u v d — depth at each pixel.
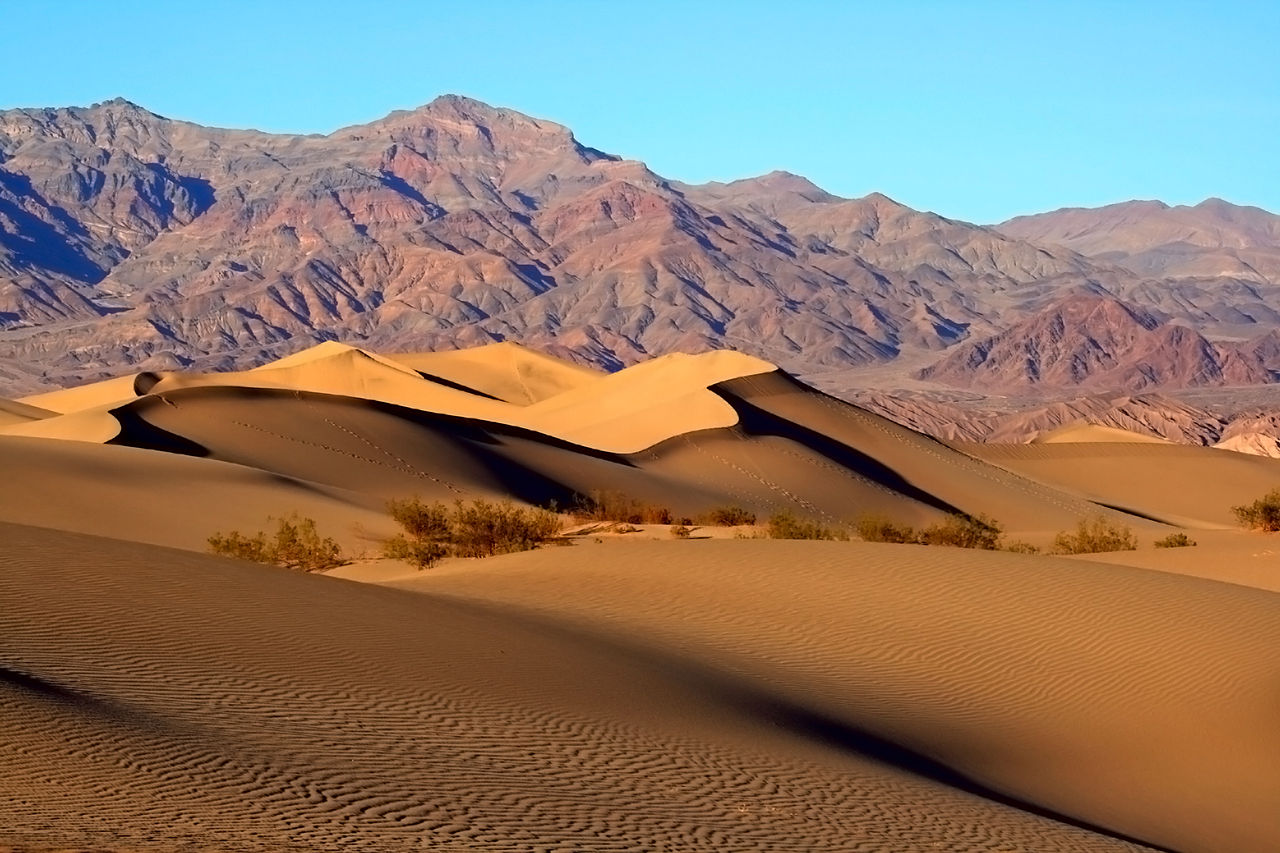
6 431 78.62
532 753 16.53
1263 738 22.42
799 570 31.81
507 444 85.19
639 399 116.50
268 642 20.86
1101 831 17.95
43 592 21.84
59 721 14.45
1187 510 114.38
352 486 70.69
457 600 28.52
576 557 34.22
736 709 21.16
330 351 140.12
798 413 106.19
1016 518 92.12
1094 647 26.42
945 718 22.88
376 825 12.58
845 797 16.69
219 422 76.38
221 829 11.71
